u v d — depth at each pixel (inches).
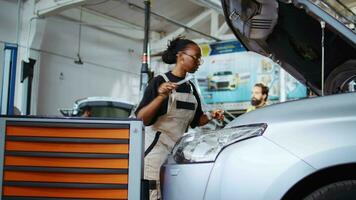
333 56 96.7
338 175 60.7
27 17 337.7
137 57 440.1
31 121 71.1
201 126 102.7
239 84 367.6
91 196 69.9
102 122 71.2
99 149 70.8
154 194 90.4
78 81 381.7
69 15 374.9
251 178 61.1
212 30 404.2
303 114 63.7
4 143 70.6
